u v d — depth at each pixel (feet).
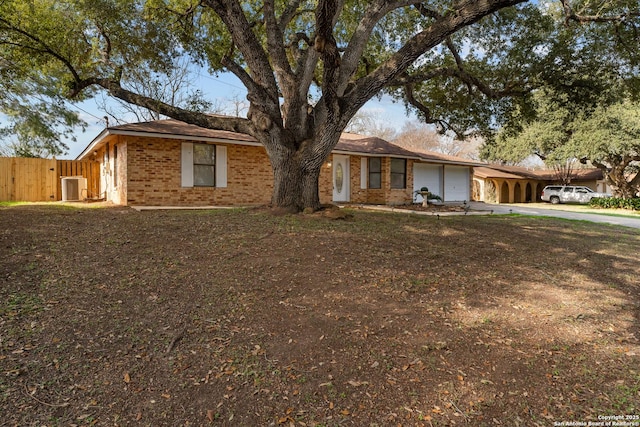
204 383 8.91
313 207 28.02
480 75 37.11
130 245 18.76
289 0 32.99
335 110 24.56
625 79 34.47
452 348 10.92
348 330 11.62
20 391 8.14
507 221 37.86
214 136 41.11
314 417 8.02
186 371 9.32
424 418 8.11
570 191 96.68
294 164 27.89
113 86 28.96
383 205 53.72
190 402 8.27
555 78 34.42
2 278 13.71
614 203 80.48
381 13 25.79
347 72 25.91
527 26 33.63
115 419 7.63
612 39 31.71
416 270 17.62
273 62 27.96
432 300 14.34
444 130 43.83
